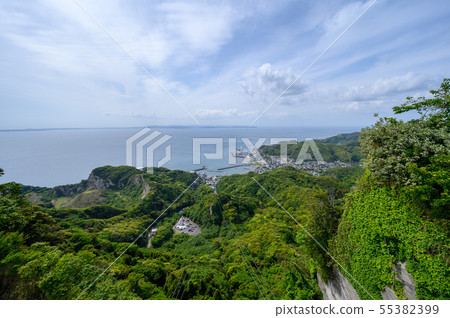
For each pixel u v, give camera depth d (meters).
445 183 3.97
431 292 4.34
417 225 4.57
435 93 4.99
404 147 4.91
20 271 9.48
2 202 13.36
